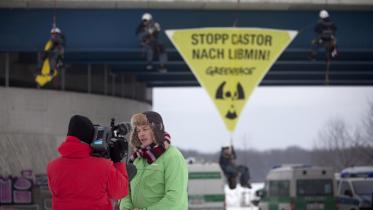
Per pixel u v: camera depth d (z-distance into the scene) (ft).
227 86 119.34
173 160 34.73
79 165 32.65
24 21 132.05
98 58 157.89
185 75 206.49
